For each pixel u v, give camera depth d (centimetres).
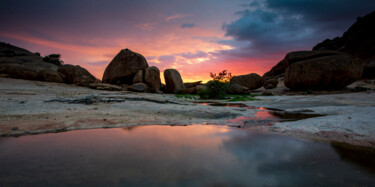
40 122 481
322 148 322
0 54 6225
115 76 2623
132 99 1073
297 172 226
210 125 540
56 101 840
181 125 533
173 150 304
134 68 2656
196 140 367
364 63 3941
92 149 303
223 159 266
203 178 207
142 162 251
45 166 232
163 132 438
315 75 2356
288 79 2595
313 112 827
